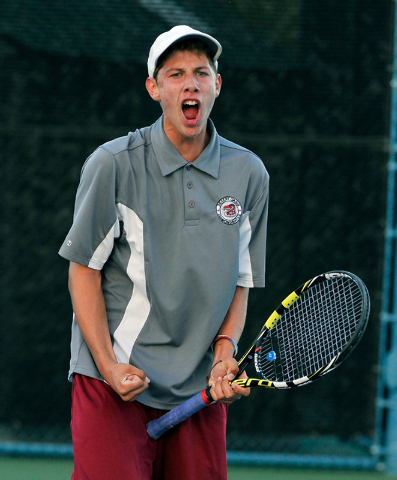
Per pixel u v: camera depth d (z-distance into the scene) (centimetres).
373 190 1485
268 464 1480
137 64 1508
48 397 1520
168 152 764
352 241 1491
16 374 1518
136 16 1495
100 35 1499
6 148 1514
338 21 1495
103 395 760
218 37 1488
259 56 1498
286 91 1505
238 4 1483
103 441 749
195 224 766
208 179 778
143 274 765
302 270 1496
